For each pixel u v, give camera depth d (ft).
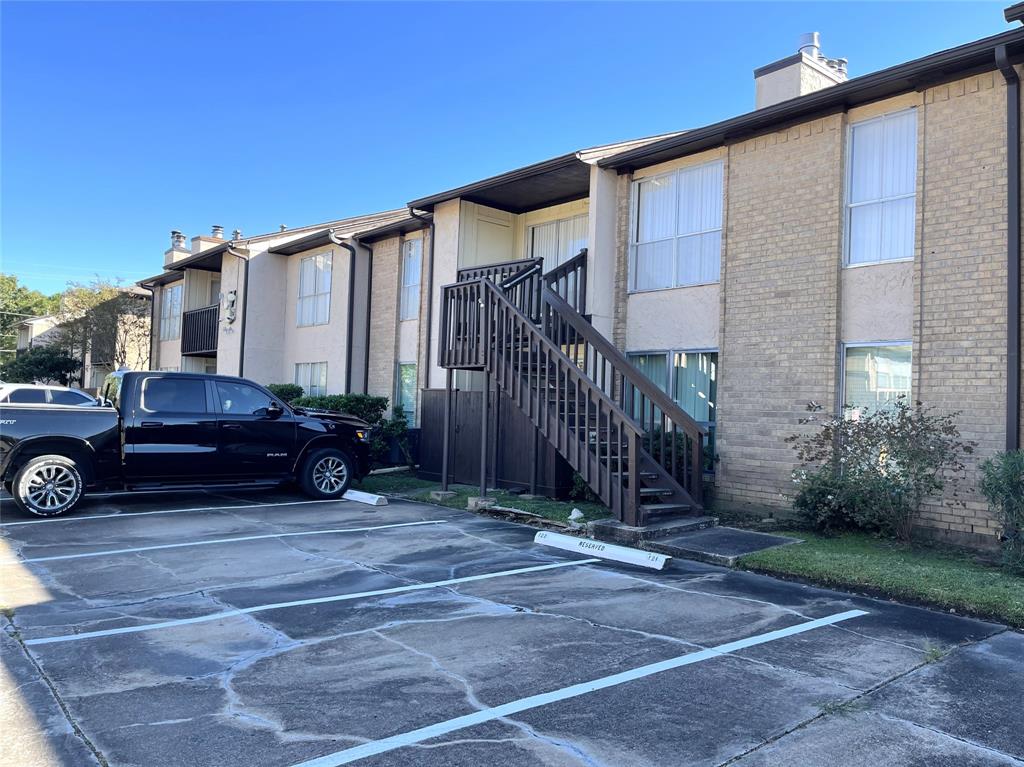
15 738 12.09
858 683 14.66
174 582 22.11
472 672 15.12
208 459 35.09
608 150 41.34
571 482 37.83
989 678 15.02
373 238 59.93
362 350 60.49
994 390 26.86
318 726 12.62
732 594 21.50
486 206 52.11
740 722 12.84
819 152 32.73
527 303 39.14
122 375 34.99
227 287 70.38
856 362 31.63
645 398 38.45
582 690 14.21
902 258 30.40
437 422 48.21
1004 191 27.02
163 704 13.48
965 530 27.09
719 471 35.22
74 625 17.99
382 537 29.27
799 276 33.04
